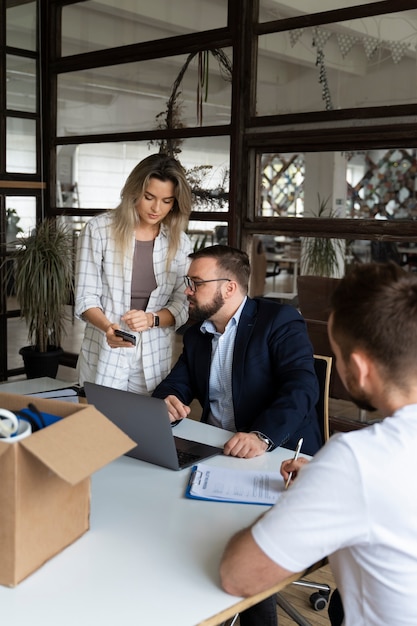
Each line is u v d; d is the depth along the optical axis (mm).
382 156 7789
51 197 5016
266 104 3816
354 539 1075
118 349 2691
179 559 1323
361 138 3436
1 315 5020
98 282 2729
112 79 4543
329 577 2717
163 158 2596
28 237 4773
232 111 3912
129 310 2697
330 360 2268
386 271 1143
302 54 3635
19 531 1204
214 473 1758
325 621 2404
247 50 3828
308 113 3629
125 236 2646
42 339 4770
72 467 1161
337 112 3521
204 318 2291
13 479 1171
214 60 3992
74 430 1248
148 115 4367
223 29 3900
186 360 2402
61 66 4816
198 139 4121
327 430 2283
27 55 4871
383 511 1056
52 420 1386
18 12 4793
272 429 1951
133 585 1228
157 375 2773
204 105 4066
